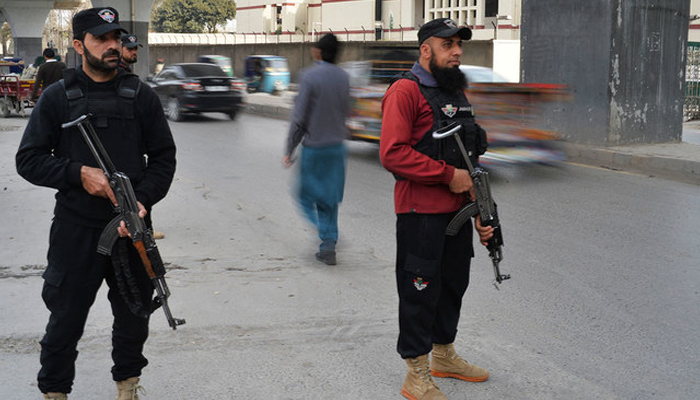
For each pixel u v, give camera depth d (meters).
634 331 4.60
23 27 53.41
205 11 77.62
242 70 37.78
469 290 5.39
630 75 12.87
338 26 46.19
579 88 13.02
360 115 12.04
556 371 4.00
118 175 2.96
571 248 6.56
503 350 4.29
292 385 3.83
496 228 3.44
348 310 4.95
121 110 3.08
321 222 6.02
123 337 3.28
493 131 10.33
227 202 8.55
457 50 3.35
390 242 6.79
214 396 3.70
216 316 4.81
